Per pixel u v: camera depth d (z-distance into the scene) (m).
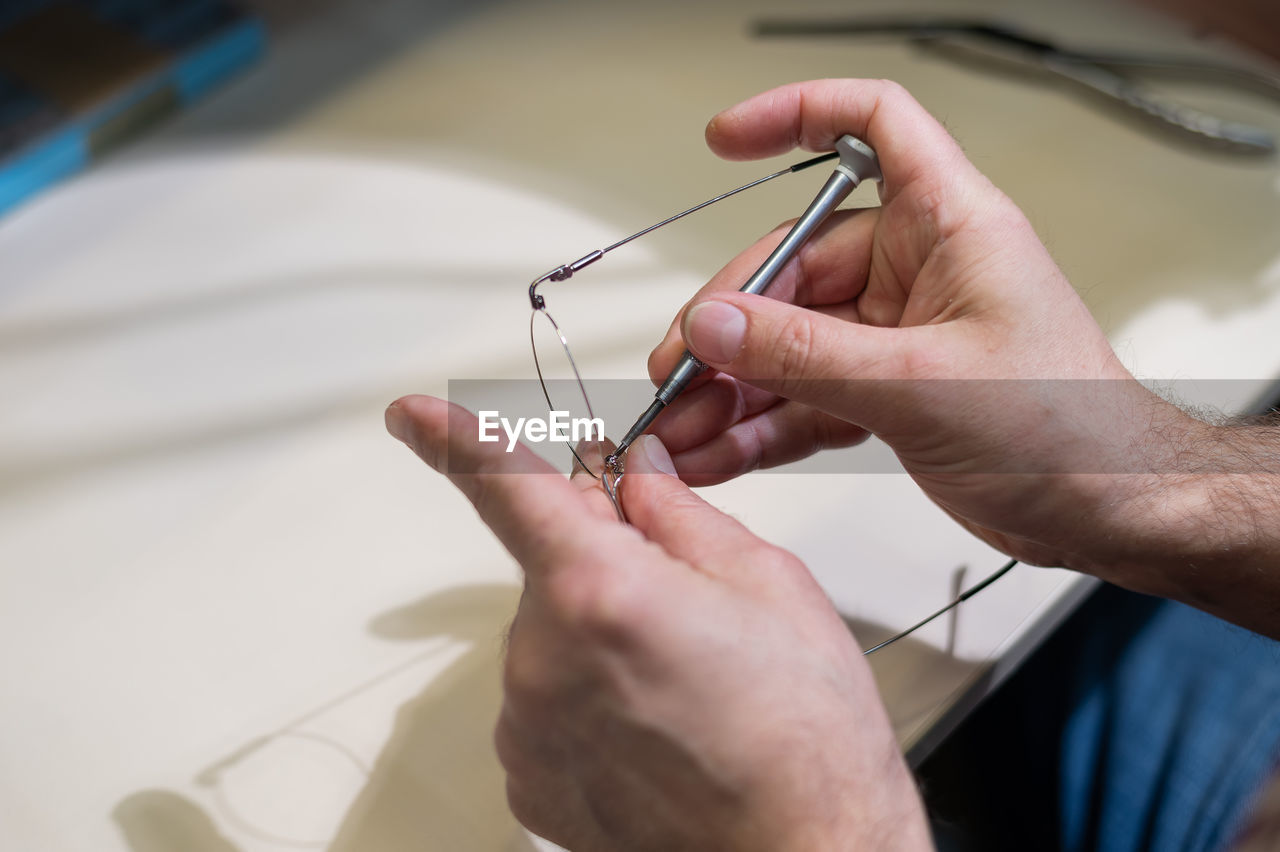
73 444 0.54
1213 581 0.51
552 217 0.62
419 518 0.52
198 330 0.57
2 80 0.63
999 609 0.50
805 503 0.53
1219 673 0.58
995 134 0.65
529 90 0.68
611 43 0.70
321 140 0.65
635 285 0.59
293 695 0.48
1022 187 0.62
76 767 0.46
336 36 0.70
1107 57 0.68
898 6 0.73
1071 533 0.50
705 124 0.66
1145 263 0.60
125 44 0.65
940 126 0.51
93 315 0.58
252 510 0.52
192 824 0.45
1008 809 0.55
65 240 0.60
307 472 0.53
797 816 0.42
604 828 0.45
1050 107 0.67
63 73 0.64
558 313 0.58
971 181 0.50
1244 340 0.57
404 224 0.61
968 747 0.57
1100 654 0.59
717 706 0.42
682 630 0.42
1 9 0.66
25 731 0.47
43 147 0.61
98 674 0.48
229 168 0.63
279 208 0.62
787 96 0.53
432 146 0.65
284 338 0.57
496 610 0.50
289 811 0.46
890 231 0.52
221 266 0.60
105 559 0.51
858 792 0.43
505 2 0.73
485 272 0.59
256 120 0.66
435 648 0.49
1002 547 0.52
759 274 0.51
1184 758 0.56
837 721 0.43
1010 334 0.48
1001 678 0.50
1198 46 0.71
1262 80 0.67
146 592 0.50
